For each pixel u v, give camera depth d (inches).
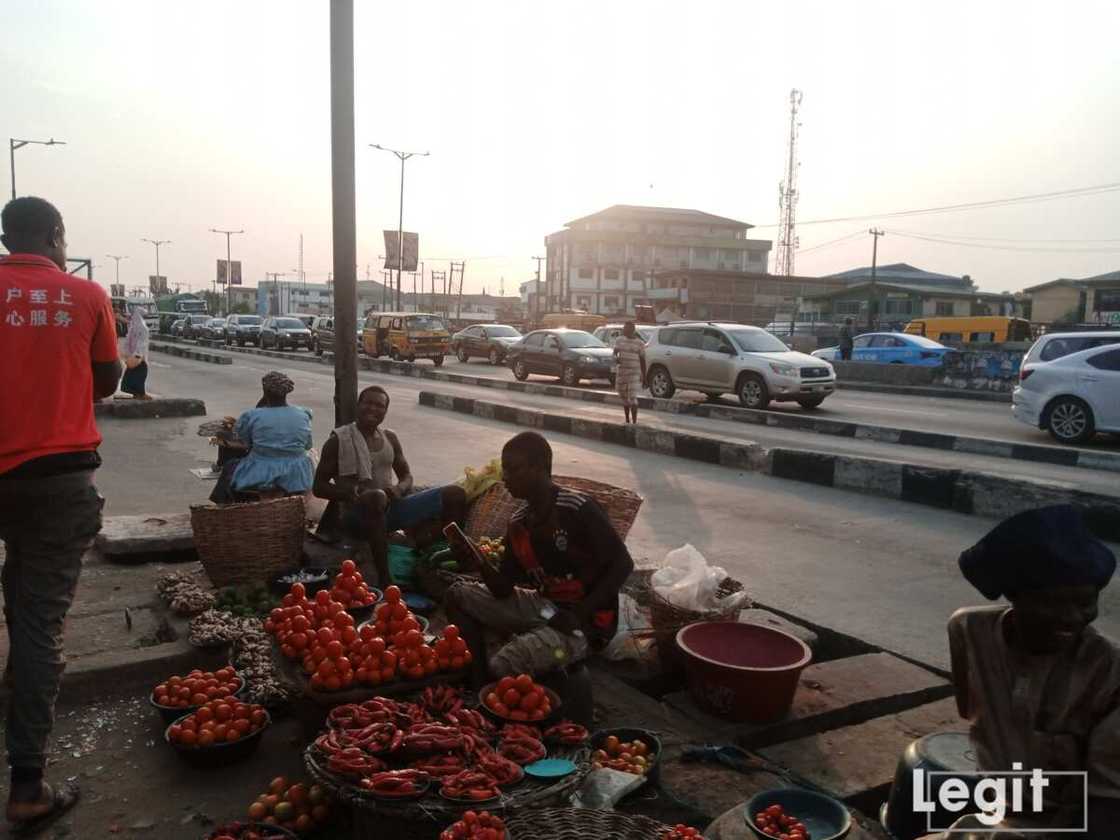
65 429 124.9
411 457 433.4
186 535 240.5
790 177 2977.4
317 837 122.4
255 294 4640.8
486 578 153.9
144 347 587.2
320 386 833.5
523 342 983.0
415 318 1288.1
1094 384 517.3
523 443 146.5
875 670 178.9
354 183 253.9
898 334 1087.6
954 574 253.3
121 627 190.5
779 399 696.4
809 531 302.7
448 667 142.5
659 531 299.1
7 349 121.6
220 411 618.2
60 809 126.7
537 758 119.3
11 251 131.3
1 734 148.4
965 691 85.9
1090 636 75.4
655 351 789.9
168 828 124.4
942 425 636.7
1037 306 2222.0
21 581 124.5
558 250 3437.5
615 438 500.7
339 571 215.3
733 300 2593.5
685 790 132.7
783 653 162.4
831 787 138.3
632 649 181.3
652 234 3437.5
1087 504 301.4
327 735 119.4
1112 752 73.2
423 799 107.8
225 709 143.2
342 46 245.9
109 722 155.2
